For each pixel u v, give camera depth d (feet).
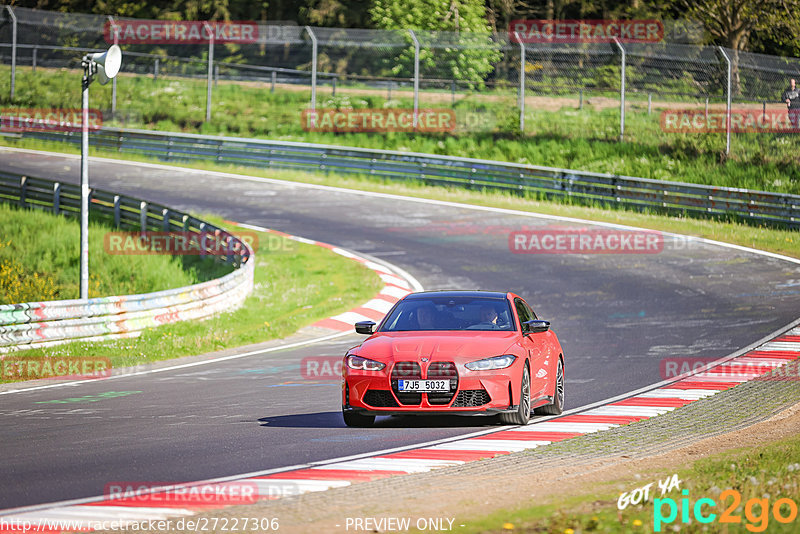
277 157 435.53
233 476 84.84
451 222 330.75
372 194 383.24
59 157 462.19
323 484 80.64
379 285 248.73
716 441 96.99
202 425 111.34
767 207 320.50
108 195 329.72
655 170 398.42
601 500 68.49
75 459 92.73
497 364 103.71
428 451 95.66
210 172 431.43
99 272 274.16
